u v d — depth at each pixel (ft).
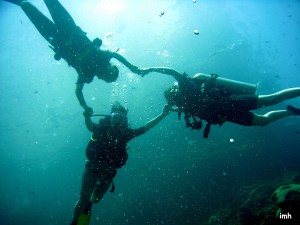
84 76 13.25
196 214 38.34
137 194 49.67
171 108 14.51
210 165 46.19
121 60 13.69
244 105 12.77
